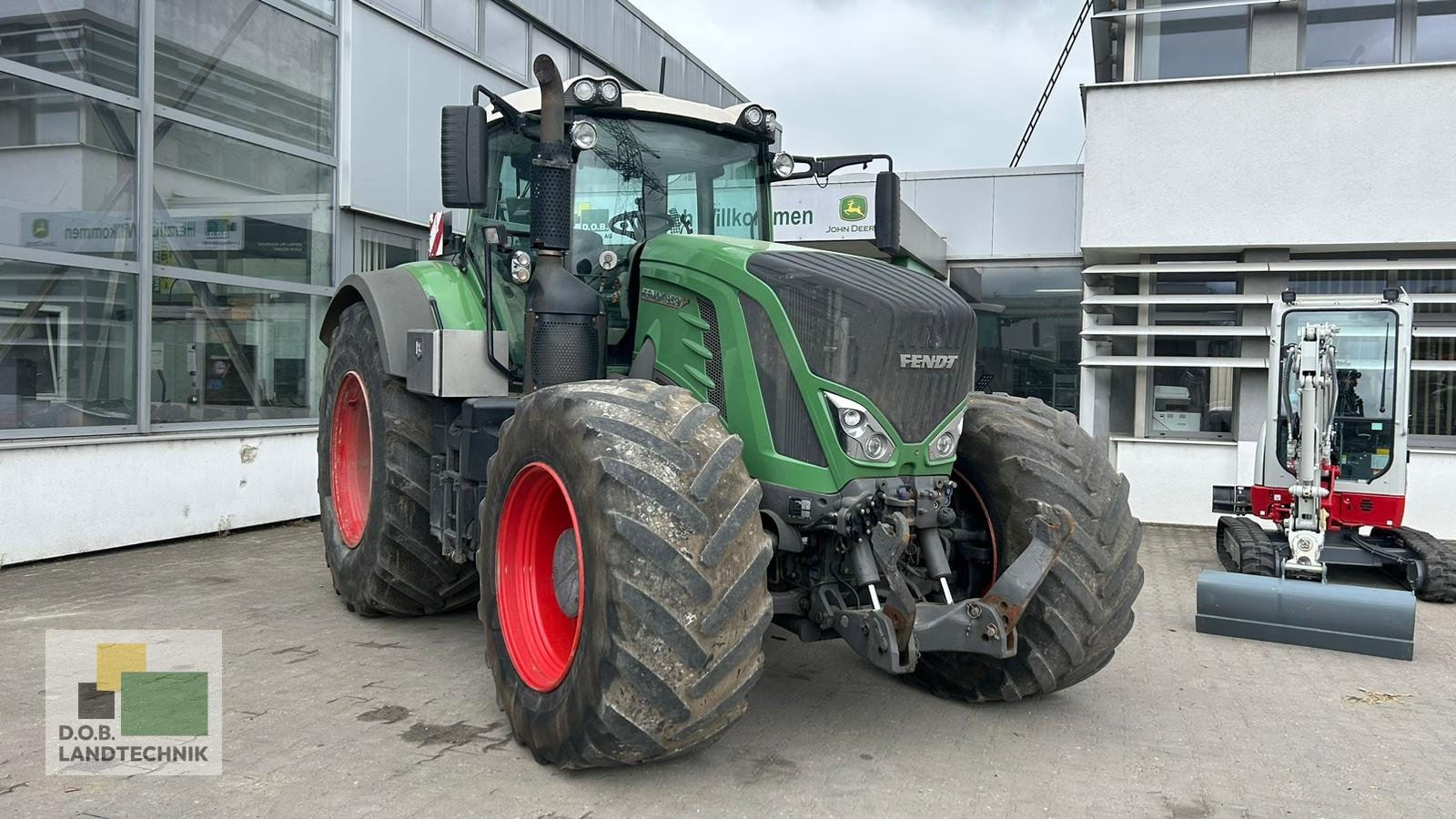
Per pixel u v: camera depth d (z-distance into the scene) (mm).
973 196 11242
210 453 7367
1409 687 4551
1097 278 9938
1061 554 3699
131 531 6816
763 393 3420
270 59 7980
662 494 2867
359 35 8742
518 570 3523
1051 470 3805
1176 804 3146
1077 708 4090
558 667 3295
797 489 3344
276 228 8109
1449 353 8953
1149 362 9430
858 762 3396
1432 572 6516
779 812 2973
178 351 7277
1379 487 7094
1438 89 8578
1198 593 5516
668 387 3232
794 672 4457
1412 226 8688
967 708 4027
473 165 3705
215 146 7523
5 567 6109
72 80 6465
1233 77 9039
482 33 10289
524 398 3514
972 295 11375
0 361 6098
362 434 5387
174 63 7172
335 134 8648
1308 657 5039
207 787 3031
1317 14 9203
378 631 4855
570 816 2893
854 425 3301
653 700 2803
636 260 4070
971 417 4070
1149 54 9562
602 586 2861
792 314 3387
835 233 10141
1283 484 7277
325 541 5410
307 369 8492
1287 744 3730
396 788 3053
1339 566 7895
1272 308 8133
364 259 9055
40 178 6305
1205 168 9156
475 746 3406
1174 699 4273
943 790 3182
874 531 3225
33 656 4328
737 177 4668
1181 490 9391
